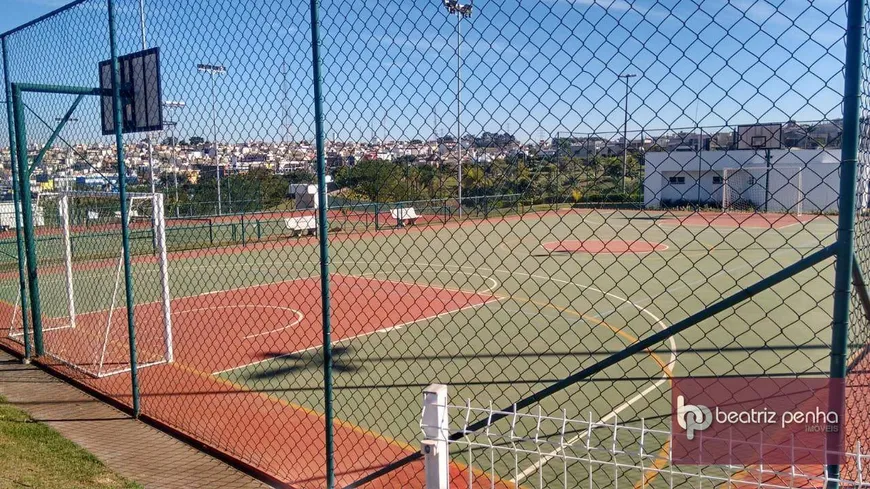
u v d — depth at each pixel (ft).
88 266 40.42
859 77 6.47
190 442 15.48
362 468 13.93
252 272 49.47
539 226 76.33
